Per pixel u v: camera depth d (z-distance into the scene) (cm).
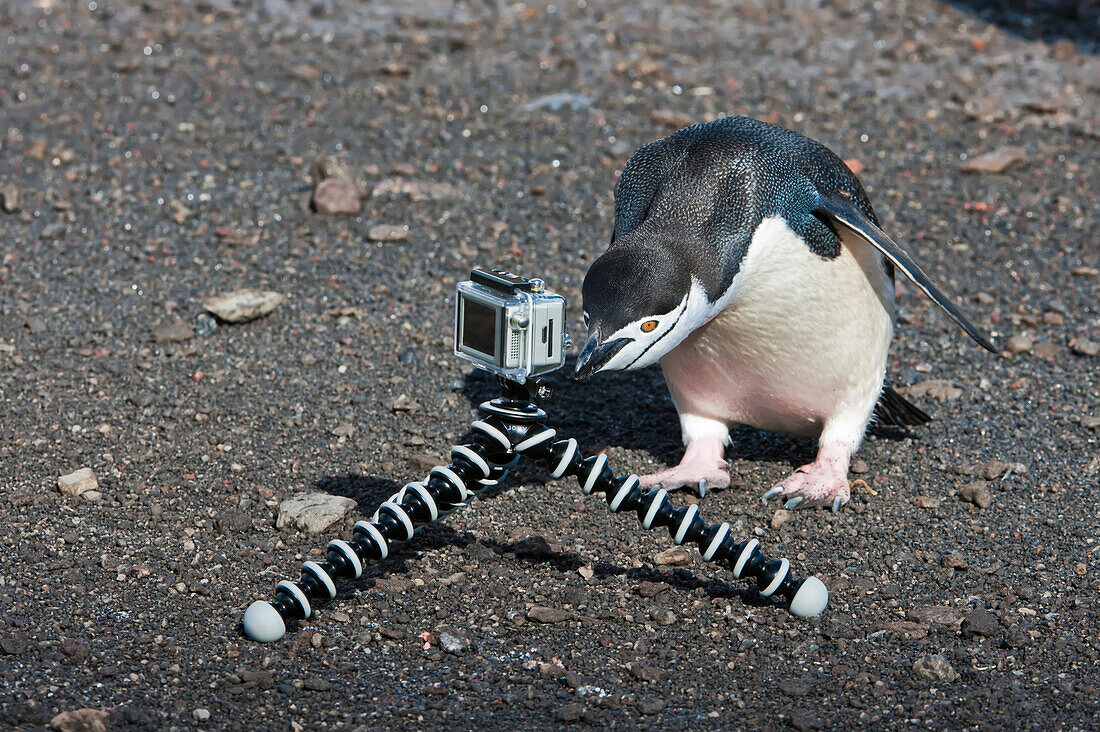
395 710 557
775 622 640
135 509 732
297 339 956
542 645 616
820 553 712
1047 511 749
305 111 1384
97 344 937
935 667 589
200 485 762
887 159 1287
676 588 671
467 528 726
